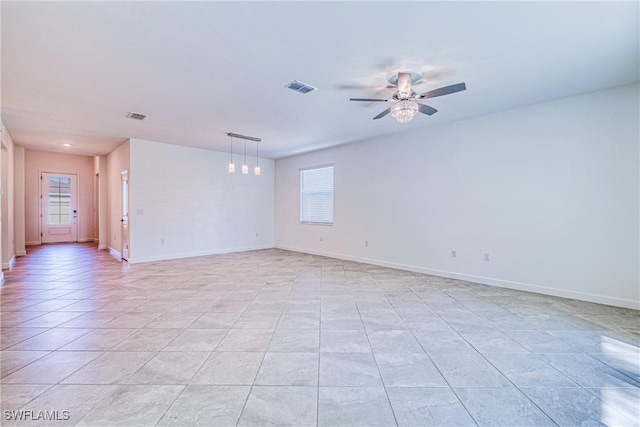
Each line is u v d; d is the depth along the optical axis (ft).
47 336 8.48
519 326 9.25
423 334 8.68
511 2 6.36
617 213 11.07
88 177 31.22
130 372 6.68
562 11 6.66
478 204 14.46
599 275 11.43
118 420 5.19
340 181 21.08
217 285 13.99
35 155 28.32
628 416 5.33
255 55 8.55
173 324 9.36
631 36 7.66
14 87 10.66
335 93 11.34
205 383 6.28
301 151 22.98
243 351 7.66
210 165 22.85
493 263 14.03
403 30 7.36
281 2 6.30
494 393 5.98
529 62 9.04
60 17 6.74
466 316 10.09
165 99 11.93
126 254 20.15
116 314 10.19
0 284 14.03
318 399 5.79
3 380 6.33
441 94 9.18
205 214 22.66
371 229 19.17
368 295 12.46
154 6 6.40
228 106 12.75
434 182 16.05
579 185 11.78
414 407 5.57
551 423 5.16
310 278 15.39
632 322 9.54
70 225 30.27
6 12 6.53
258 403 5.66
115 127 16.14
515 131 13.28
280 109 13.12
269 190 26.71
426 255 16.44
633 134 10.72
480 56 8.67
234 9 6.52
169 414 5.34
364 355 7.48
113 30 7.29
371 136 18.22
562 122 12.10
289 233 25.45
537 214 12.77
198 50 8.26
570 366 6.97
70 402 5.64
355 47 8.14
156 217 20.16
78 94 11.35
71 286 13.76
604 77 10.14
